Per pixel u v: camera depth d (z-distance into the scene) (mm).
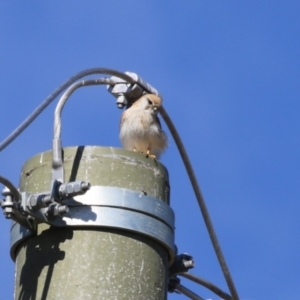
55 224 7039
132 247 7098
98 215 7082
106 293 6816
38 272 7004
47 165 7605
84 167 7418
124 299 6848
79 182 6961
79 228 7074
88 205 7117
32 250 7160
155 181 7559
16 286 7262
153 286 7082
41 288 6902
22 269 7191
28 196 7055
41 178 7559
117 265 6965
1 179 6977
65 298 6777
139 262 7074
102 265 6926
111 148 7551
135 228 7133
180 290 8984
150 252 7199
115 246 7035
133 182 7422
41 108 7434
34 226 7219
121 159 7488
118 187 7312
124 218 7129
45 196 6996
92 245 7000
